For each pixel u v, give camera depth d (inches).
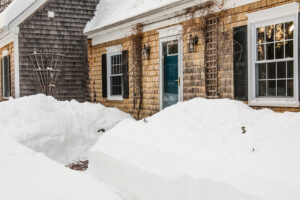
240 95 297.0
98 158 258.7
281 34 267.1
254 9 285.4
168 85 395.9
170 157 206.7
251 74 287.9
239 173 166.9
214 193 168.7
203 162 187.3
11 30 492.7
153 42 415.2
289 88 264.1
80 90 548.4
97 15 552.4
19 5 511.8
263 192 150.6
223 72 317.4
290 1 255.9
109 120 385.7
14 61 500.1
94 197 115.7
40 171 152.5
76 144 349.4
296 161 161.9
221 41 318.7
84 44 550.3
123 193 215.9
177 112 269.0
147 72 426.6
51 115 361.1
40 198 115.5
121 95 487.8
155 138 236.4
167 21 389.4
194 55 351.3
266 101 274.4
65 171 153.5
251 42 287.6
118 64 494.6
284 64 267.7
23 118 346.0
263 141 190.2
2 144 212.4
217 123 229.5
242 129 208.2
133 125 274.2
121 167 230.2
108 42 507.2
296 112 246.7
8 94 545.3
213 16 325.4
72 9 539.8
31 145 320.2
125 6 487.5
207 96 333.7
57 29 528.7
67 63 537.3
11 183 132.7
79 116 373.4
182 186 184.7
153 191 199.9
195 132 224.7
